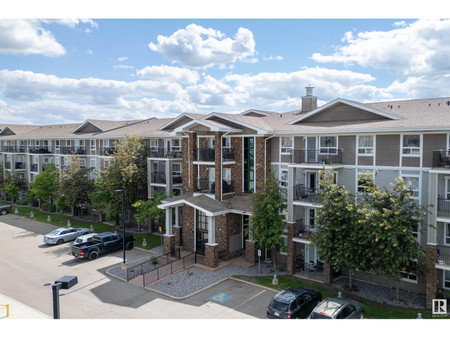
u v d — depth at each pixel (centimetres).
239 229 2630
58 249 2958
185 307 1834
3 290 2111
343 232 1834
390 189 1911
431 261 1773
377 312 1750
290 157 2364
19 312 1806
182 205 2809
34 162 5281
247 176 2711
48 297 2003
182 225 2836
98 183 3484
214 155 2734
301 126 2530
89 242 2770
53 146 5003
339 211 1836
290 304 1609
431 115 2088
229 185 2717
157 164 3606
